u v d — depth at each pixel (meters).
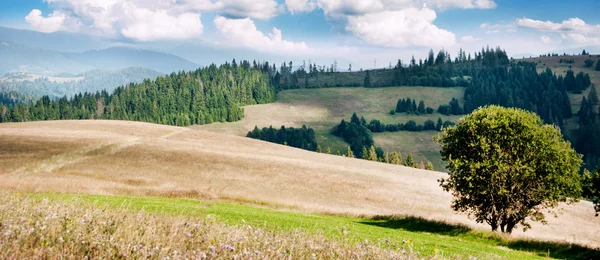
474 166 26.45
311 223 18.55
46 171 47.88
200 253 5.34
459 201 29.06
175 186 46.59
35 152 56.12
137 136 81.00
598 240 44.06
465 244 19.11
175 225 6.81
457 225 24.95
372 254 6.96
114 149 62.62
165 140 76.56
